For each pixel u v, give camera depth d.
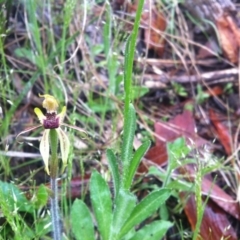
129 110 0.22
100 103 0.34
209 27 0.39
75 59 0.35
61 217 0.27
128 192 0.23
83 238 0.24
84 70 0.35
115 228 0.24
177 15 0.40
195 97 0.36
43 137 0.18
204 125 0.35
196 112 0.36
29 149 0.32
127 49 0.21
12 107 0.31
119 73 0.36
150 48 0.38
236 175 0.30
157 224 0.25
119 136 0.31
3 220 0.27
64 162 0.18
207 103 0.36
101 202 0.24
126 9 0.38
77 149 0.31
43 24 0.35
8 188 0.26
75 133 0.32
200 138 0.33
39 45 0.32
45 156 0.18
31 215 0.27
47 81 0.35
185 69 0.38
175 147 0.29
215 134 0.34
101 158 0.31
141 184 0.30
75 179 0.29
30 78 0.34
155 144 0.33
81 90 0.34
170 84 0.37
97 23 0.35
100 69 0.37
